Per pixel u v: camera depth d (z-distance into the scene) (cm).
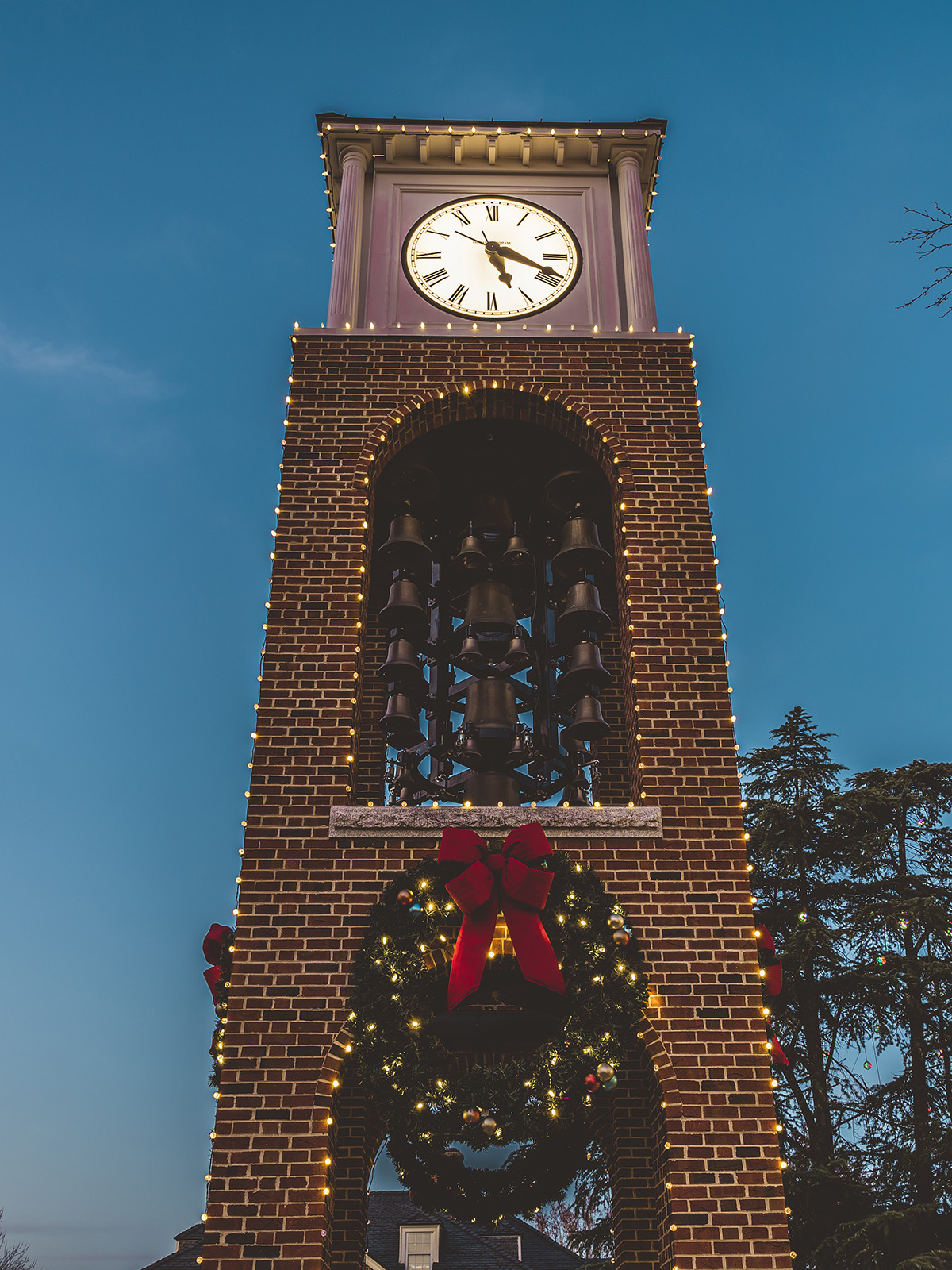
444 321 1359
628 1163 1112
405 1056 888
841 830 2048
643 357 1297
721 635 1127
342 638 1115
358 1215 1120
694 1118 902
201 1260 845
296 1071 914
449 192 1470
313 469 1211
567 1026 895
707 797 1044
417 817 1020
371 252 1408
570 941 942
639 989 927
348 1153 1145
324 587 1143
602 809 1027
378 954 931
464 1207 1169
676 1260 853
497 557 1341
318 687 1088
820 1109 1784
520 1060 888
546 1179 1170
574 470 1284
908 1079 1808
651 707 1087
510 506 1316
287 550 1162
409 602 1194
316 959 959
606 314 1373
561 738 1296
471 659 1183
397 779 1248
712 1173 883
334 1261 1098
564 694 1230
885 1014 1867
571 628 1229
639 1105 1138
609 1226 1823
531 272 1404
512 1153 1245
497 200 1459
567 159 1501
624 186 1465
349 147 1483
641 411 1259
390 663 1195
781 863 2033
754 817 2072
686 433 1246
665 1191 899
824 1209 1627
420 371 1277
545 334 1310
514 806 1127
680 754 1065
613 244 1433
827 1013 1884
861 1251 1516
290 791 1034
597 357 1295
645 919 984
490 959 986
